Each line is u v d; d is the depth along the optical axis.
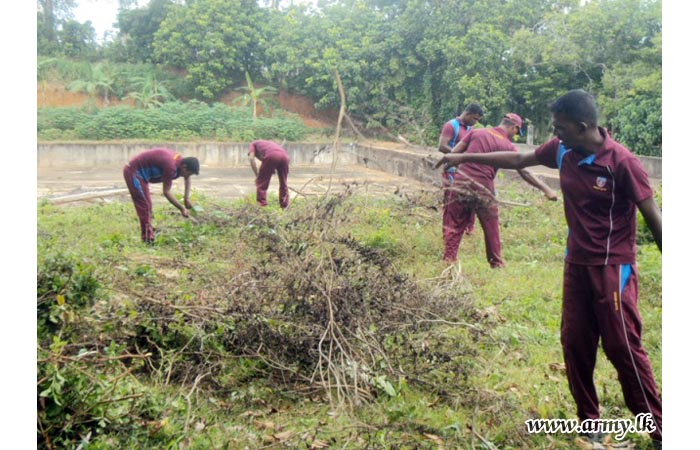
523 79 16.36
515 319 5.41
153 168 7.89
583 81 15.52
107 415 3.36
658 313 5.50
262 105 22.11
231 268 5.63
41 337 3.98
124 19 23.06
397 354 4.28
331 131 21.39
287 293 4.52
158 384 3.90
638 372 3.45
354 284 4.52
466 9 17.94
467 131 7.83
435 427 3.59
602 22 14.82
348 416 3.63
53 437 3.29
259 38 21.81
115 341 4.19
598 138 3.39
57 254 4.55
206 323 4.34
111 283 5.00
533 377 4.35
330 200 5.44
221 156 20.42
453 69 17.25
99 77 22.16
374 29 20.31
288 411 3.80
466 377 4.15
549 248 7.84
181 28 21.88
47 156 19.52
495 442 3.56
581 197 3.47
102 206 10.82
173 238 7.82
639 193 3.31
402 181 14.89
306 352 4.18
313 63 20.72
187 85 22.64
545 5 17.23
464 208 7.01
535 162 3.83
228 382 4.03
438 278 5.75
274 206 10.75
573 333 3.65
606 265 3.44
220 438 3.42
